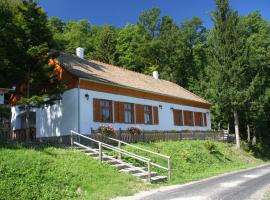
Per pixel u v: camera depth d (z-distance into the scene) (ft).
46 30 79.56
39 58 77.46
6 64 74.49
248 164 115.34
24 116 110.52
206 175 77.87
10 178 49.44
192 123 140.67
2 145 63.05
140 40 235.81
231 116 151.74
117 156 75.20
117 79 111.24
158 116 120.57
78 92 92.27
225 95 135.23
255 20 192.03
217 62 139.64
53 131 97.04
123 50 231.09
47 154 62.80
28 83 78.43
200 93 203.62
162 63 237.25
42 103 78.89
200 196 49.21
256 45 183.32
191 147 104.99
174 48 235.40
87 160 65.16
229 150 124.67
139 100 112.88
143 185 59.88
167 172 75.72
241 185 59.41
